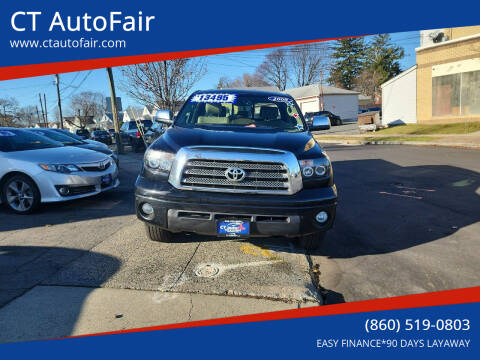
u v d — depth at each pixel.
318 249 4.11
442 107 20.09
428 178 8.15
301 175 3.32
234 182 3.23
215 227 3.26
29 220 4.95
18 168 5.11
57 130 10.11
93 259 3.61
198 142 3.43
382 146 15.78
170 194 3.26
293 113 4.70
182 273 3.32
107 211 5.44
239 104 4.67
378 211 5.69
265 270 3.43
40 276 3.23
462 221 5.12
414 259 3.88
